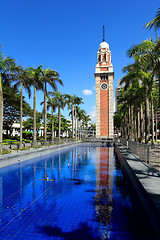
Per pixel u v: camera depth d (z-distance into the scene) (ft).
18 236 15.93
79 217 19.36
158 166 30.94
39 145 91.09
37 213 20.30
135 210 21.06
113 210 21.15
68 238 15.57
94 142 179.93
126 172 37.68
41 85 98.58
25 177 36.40
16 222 18.33
